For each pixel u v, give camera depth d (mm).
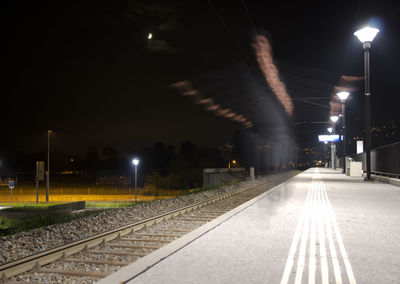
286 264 6098
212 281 5219
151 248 8086
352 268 5871
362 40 29219
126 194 59125
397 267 5926
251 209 13414
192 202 18734
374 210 13047
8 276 5883
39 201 46875
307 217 11336
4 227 15141
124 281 5137
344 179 36375
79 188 71188
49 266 6641
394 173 27922
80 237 9797
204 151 147375
